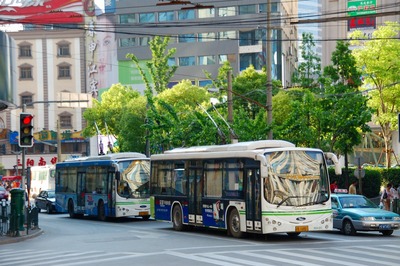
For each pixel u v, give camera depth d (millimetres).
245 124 51812
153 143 60844
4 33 35719
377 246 27438
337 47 58000
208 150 34656
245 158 31297
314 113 53281
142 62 123188
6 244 32562
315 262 22141
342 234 34219
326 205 30625
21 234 35781
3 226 36406
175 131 57812
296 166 30500
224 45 117875
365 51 63062
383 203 48344
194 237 32625
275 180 30078
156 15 121938
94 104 90000
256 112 73250
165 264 22125
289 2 128250
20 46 131750
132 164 45844
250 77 75438
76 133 126625
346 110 53750
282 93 69750
